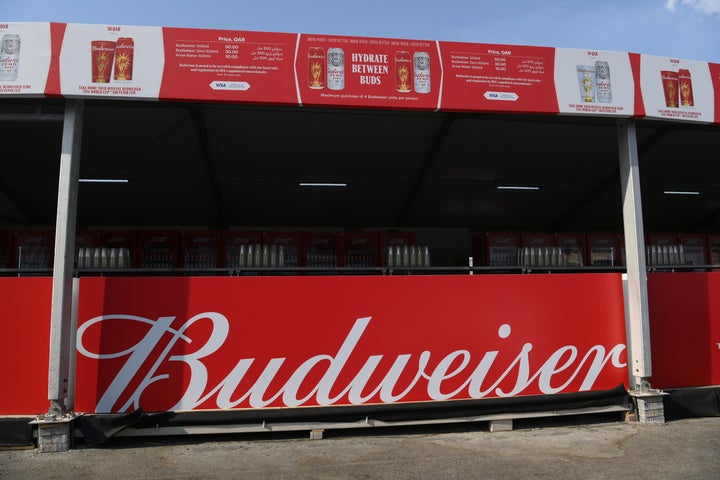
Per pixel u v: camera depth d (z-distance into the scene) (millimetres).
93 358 4727
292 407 4887
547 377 5270
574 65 5293
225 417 4746
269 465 4094
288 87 4840
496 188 9008
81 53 4602
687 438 4742
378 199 9422
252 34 4855
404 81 5020
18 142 6746
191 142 6953
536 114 5262
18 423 4453
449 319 5195
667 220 11047
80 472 3916
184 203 9258
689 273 5738
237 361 4879
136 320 4801
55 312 4441
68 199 4562
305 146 7230
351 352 5027
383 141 7164
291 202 9422
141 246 6793
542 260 6441
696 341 5656
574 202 9828
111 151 7133
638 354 5289
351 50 4980
